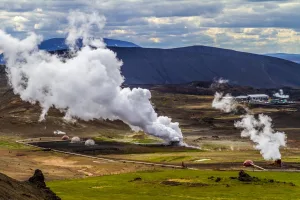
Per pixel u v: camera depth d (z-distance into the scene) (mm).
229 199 135000
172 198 136000
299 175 191750
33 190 105562
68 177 196875
